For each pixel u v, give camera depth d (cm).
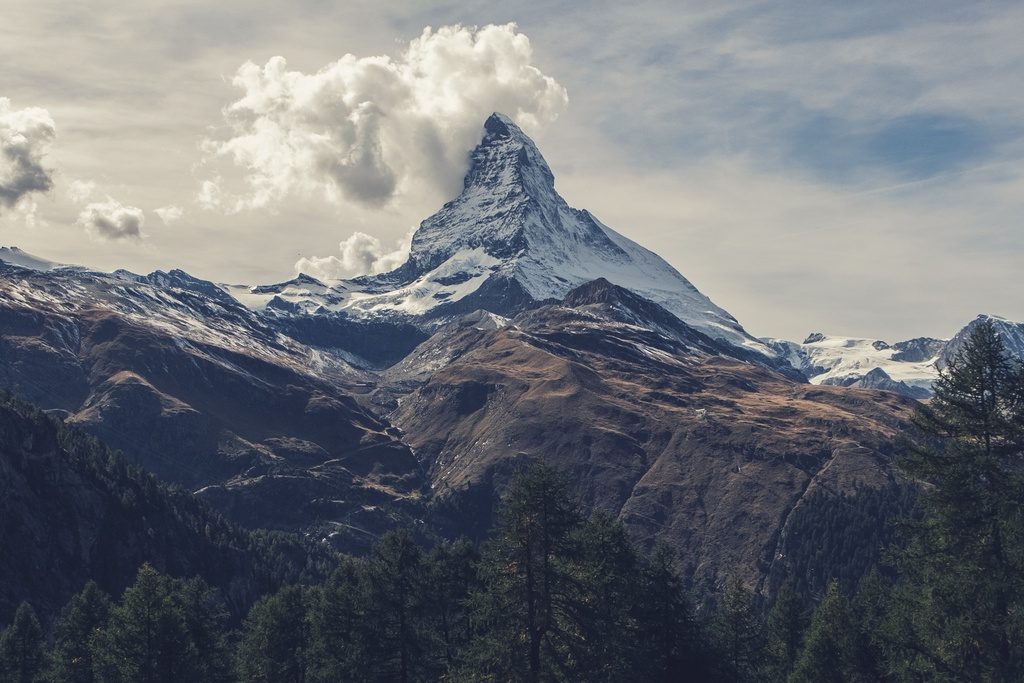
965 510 5041
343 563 9862
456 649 7981
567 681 6134
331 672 8300
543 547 6125
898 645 5281
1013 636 4897
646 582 7912
